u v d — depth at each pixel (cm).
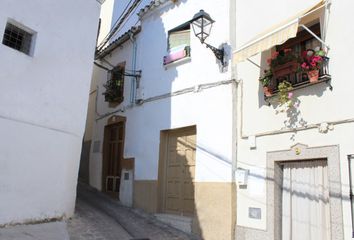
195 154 843
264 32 687
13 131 646
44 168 698
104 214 861
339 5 585
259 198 665
